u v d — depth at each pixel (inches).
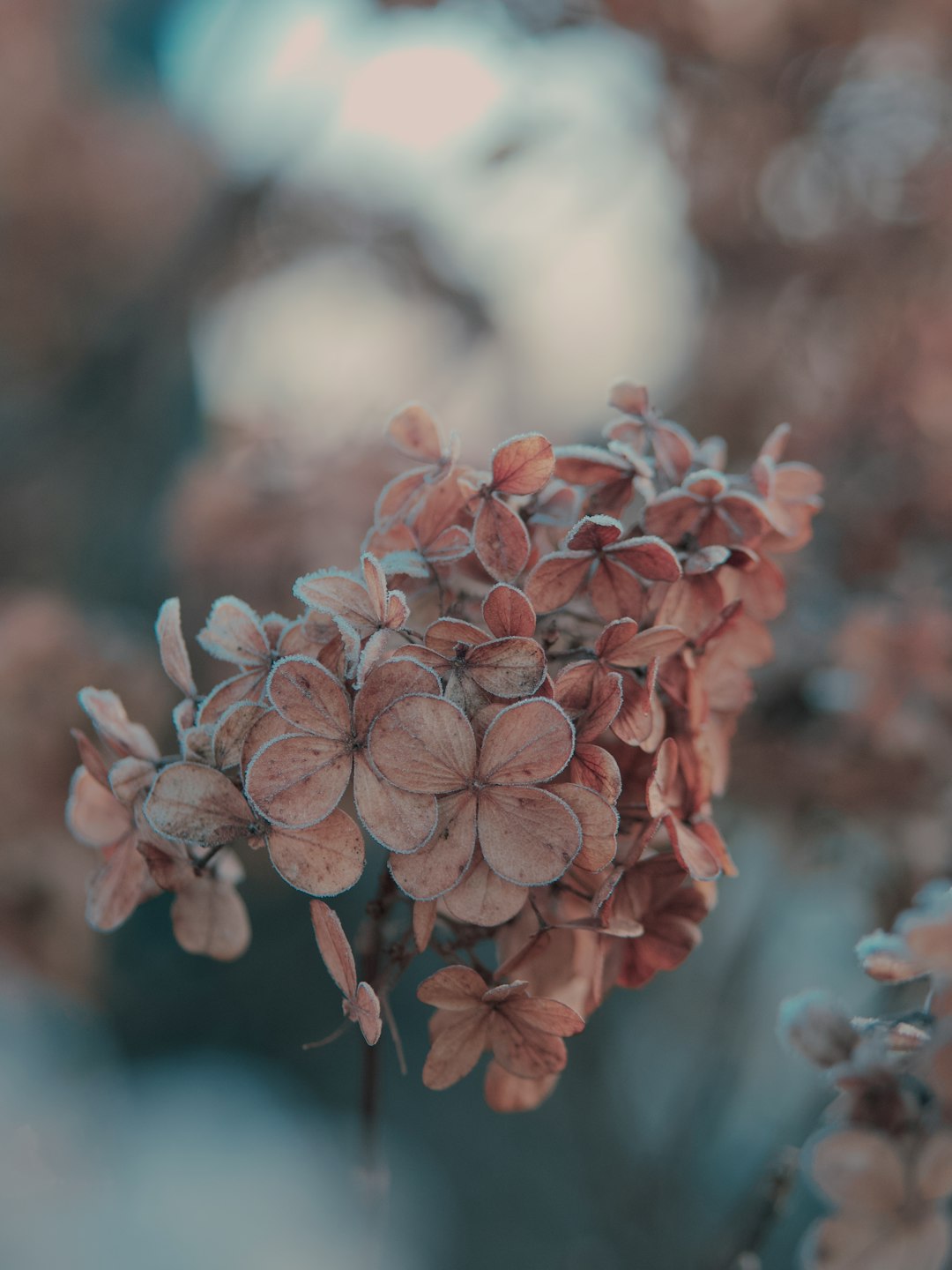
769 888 31.0
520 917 12.8
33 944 28.7
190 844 12.7
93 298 48.2
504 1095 13.3
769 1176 16.0
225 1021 46.5
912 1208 12.2
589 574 12.7
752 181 35.8
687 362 39.2
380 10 38.1
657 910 12.9
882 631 22.2
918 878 22.8
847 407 26.2
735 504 13.0
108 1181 34.8
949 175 33.6
